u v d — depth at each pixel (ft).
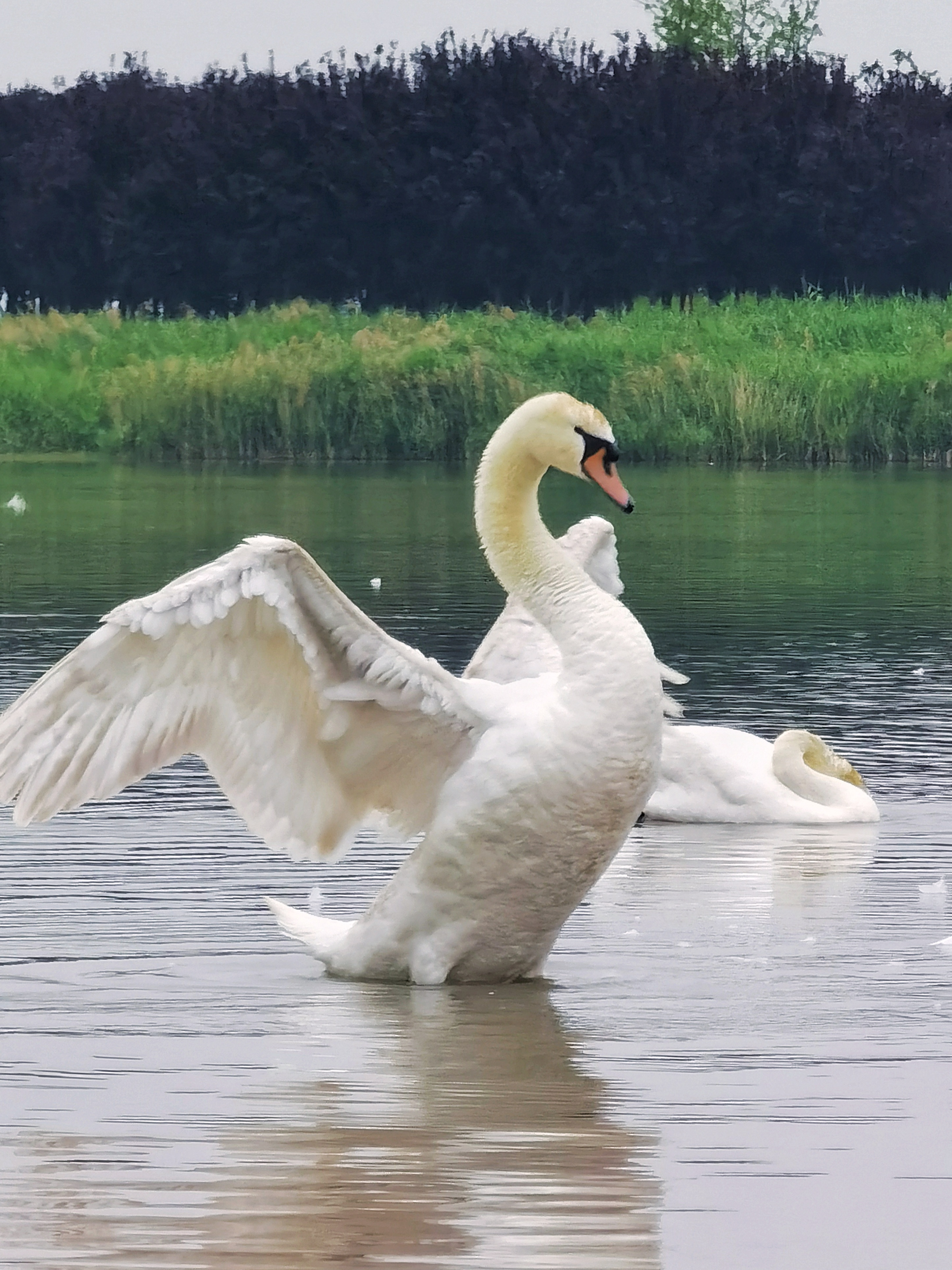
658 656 73.36
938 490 140.26
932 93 254.68
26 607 82.38
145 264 247.91
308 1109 28.43
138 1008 33.63
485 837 34.01
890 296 246.47
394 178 244.42
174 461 165.78
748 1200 25.20
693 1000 34.27
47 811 33.04
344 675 34.17
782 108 248.73
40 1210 24.79
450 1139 27.27
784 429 157.69
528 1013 33.47
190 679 33.60
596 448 35.96
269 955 37.04
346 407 162.20
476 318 186.19
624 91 245.45
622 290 245.24
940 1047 31.40
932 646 75.77
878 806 52.54
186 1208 24.90
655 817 52.95
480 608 83.46
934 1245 23.84
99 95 257.55
